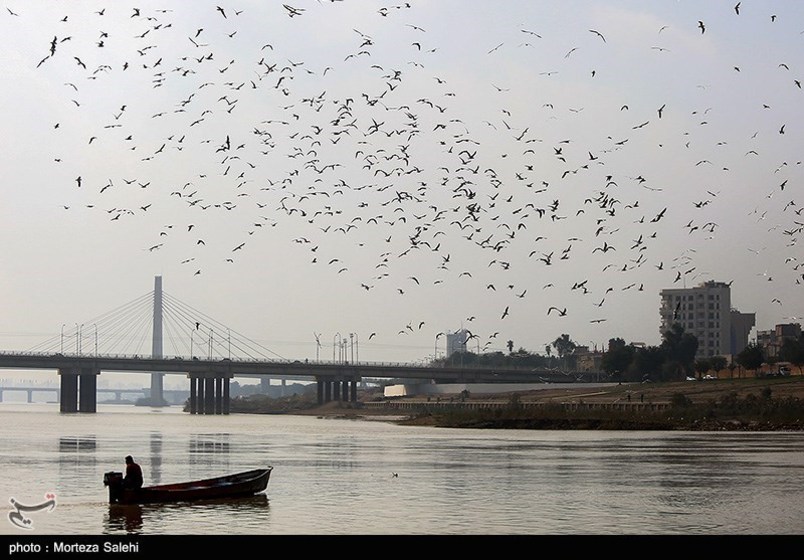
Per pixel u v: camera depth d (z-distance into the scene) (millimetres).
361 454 120750
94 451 125812
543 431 189625
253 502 73625
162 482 89062
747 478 89250
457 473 94375
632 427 190750
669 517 66750
